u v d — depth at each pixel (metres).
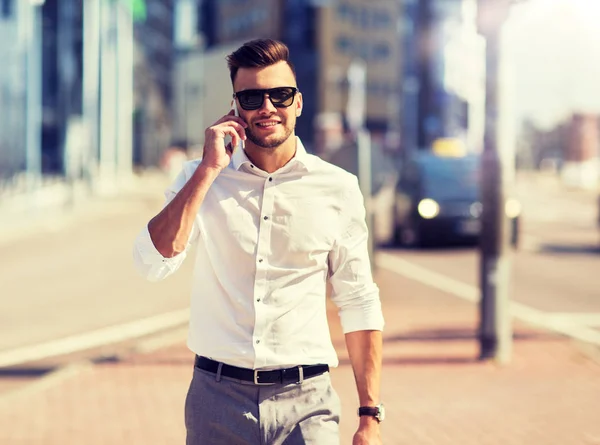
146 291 13.36
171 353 8.72
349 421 6.18
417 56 96.44
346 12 103.25
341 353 8.46
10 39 37.50
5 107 37.94
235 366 2.96
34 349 9.12
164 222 2.77
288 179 2.96
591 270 15.38
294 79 2.96
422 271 15.48
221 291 2.97
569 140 67.88
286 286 2.96
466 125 90.50
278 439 2.94
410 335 9.55
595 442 5.74
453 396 6.94
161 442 5.74
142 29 87.88
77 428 6.09
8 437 5.87
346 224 3.02
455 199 19.50
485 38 8.23
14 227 25.25
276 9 101.38
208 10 113.44
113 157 52.06
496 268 8.24
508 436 5.88
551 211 32.97
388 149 98.31
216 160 2.79
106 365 8.17
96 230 24.84
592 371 7.82
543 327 10.08
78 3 40.28
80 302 12.27
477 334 9.59
